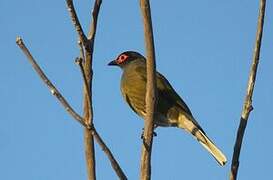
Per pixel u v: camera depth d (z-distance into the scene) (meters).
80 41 7.93
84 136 7.92
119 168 7.69
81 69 7.69
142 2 7.66
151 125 8.12
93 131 7.66
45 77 7.80
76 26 7.88
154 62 7.98
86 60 7.98
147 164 8.05
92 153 7.86
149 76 8.04
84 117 7.81
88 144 7.88
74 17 7.85
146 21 7.73
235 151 8.18
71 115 7.72
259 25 8.55
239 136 8.27
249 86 8.55
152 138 8.10
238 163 8.09
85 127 7.74
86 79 7.77
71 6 7.80
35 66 7.80
